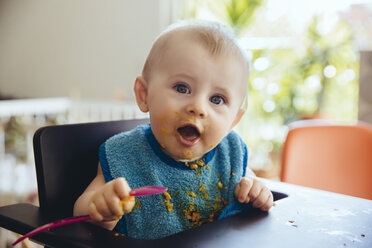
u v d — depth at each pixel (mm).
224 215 713
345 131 1295
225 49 687
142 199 718
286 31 2795
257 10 2811
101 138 804
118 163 736
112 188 535
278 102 2902
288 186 843
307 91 2803
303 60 2746
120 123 861
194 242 507
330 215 657
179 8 3092
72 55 3938
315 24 2654
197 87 668
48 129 713
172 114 665
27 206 682
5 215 627
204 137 683
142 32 3277
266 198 674
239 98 723
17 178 2740
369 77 2377
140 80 743
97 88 3736
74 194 733
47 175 696
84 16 3750
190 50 668
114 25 3492
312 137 1300
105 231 536
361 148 1270
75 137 753
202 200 768
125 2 3365
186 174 764
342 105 2658
